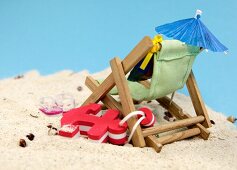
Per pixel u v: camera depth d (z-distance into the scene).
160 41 0.71
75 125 0.74
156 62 0.72
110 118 0.75
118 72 0.74
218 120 0.86
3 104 0.83
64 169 0.65
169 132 0.80
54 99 0.86
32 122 0.78
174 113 0.82
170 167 0.69
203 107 0.80
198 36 0.73
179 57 0.74
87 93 0.92
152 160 0.70
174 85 0.76
